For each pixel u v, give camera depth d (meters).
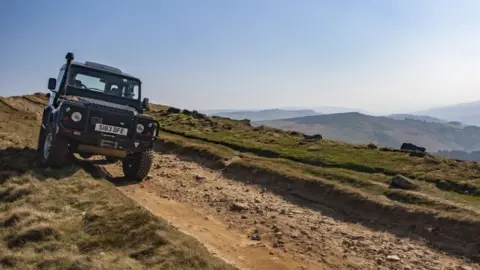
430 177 15.51
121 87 12.90
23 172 9.97
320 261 7.55
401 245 8.80
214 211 10.41
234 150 23.53
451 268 7.59
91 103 11.00
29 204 7.76
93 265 5.25
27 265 5.34
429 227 9.55
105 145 11.09
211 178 14.76
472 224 9.05
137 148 11.53
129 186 11.95
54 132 10.89
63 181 9.51
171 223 8.73
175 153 20.58
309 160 19.62
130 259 5.63
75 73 12.36
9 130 18.36
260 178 14.62
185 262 5.59
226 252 7.39
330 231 9.48
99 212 7.32
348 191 12.09
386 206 10.88
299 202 12.21
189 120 39.62
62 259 5.47
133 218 6.95
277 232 8.97
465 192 13.96
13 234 6.36
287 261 7.33
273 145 24.78
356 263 7.61
